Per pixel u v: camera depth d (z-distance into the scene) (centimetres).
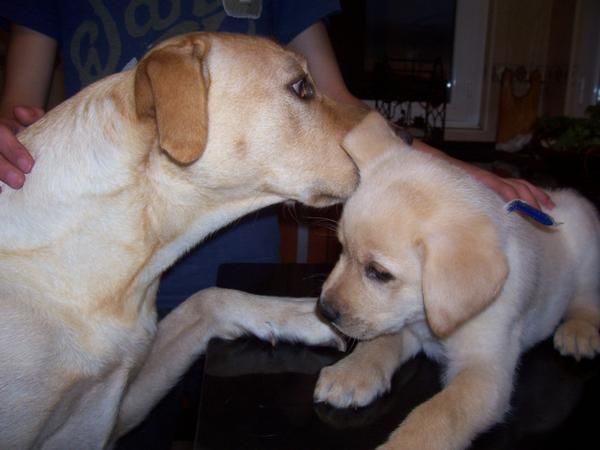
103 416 56
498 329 49
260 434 42
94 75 73
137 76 50
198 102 49
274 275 75
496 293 46
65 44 74
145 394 62
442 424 43
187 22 72
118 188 52
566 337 55
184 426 82
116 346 54
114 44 72
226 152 55
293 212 86
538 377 51
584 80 146
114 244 53
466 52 161
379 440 42
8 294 49
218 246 82
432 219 49
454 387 46
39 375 49
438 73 162
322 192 59
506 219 53
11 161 51
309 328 58
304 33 79
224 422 43
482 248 47
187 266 81
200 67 50
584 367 52
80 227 51
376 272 52
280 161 57
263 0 75
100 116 53
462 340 50
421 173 53
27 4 72
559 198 66
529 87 155
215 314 61
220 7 73
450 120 166
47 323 50
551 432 43
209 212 58
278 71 57
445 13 158
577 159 106
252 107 55
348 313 53
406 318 53
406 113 165
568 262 62
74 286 51
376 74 159
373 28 158
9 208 51
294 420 44
